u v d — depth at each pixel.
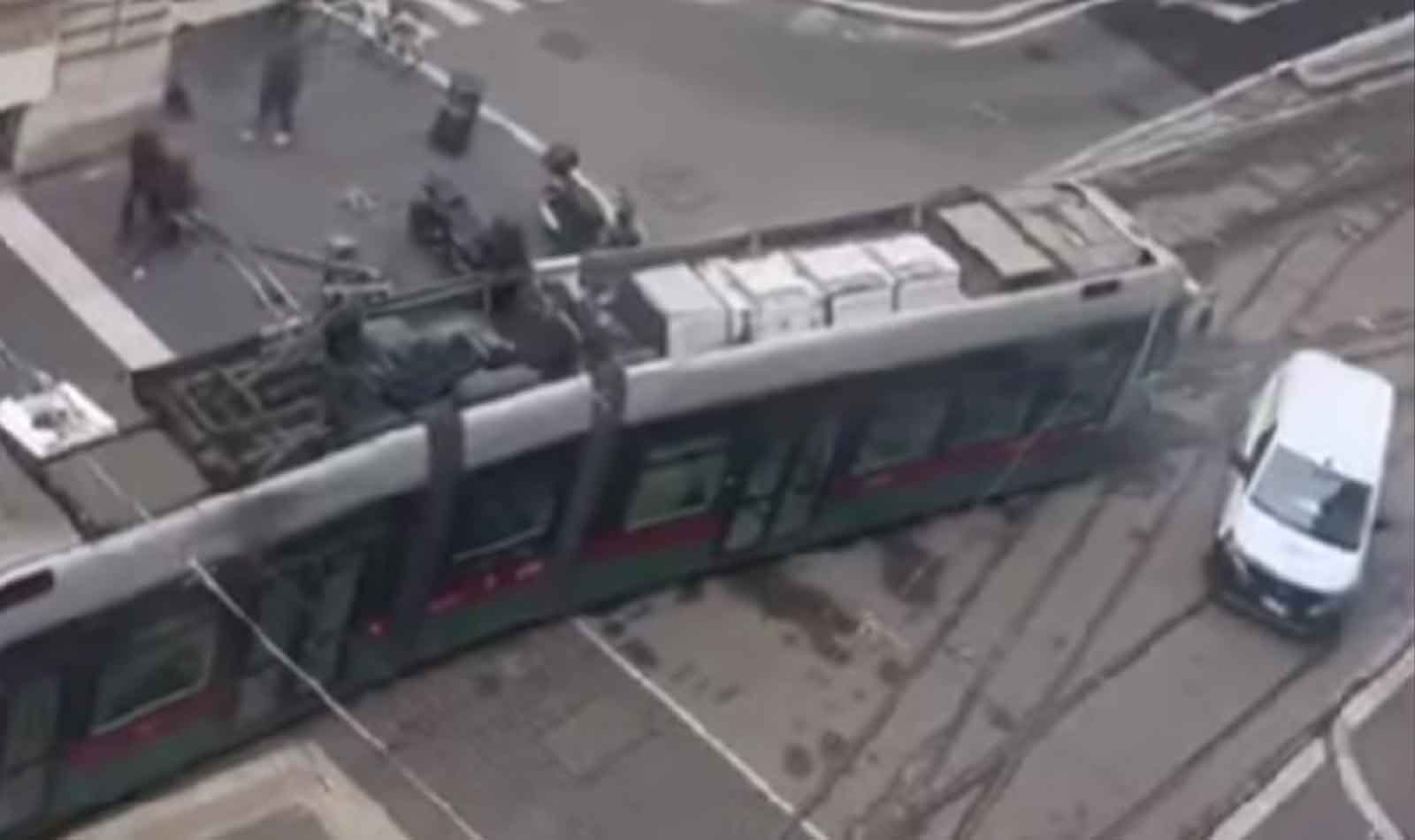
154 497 49.44
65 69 61.84
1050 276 63.19
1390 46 92.56
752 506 60.81
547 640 59.72
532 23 82.44
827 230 62.41
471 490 54.34
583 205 64.00
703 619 61.38
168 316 57.62
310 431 51.72
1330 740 62.56
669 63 82.44
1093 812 58.94
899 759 59.03
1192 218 80.25
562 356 55.56
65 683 48.75
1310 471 65.94
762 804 57.09
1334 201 82.94
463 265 60.50
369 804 54.72
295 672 54.03
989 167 81.19
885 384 60.56
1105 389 66.19
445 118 66.44
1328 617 64.75
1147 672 63.19
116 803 52.66
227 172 63.28
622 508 58.12
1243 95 88.00
